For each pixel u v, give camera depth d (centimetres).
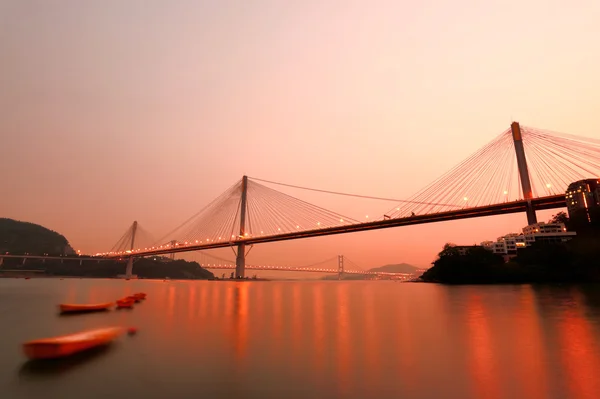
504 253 10600
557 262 7719
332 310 3484
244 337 2028
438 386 1166
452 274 9406
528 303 3600
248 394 1124
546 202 9038
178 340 1945
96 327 2470
